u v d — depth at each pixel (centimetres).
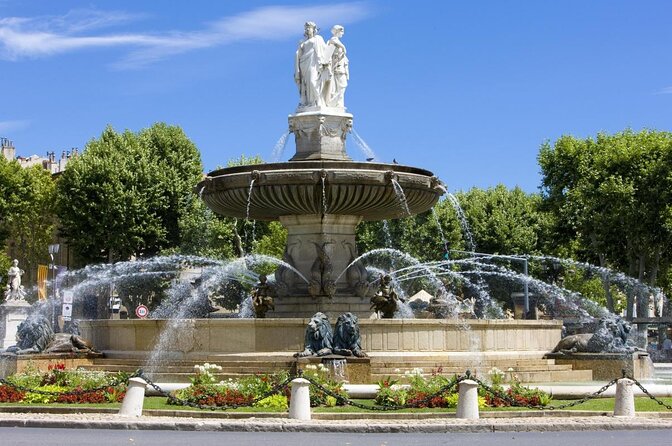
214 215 6009
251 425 1518
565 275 6544
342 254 2602
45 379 1972
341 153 2620
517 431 1530
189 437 1427
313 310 2523
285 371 1958
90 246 5872
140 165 5900
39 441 1352
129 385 1670
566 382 2173
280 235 5784
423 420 1572
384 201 2445
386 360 2094
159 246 6009
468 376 1650
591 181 5316
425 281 5766
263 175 2398
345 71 2650
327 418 1617
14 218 7012
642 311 5672
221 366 2066
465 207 6562
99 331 2394
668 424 1572
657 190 5078
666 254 5441
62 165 10075
